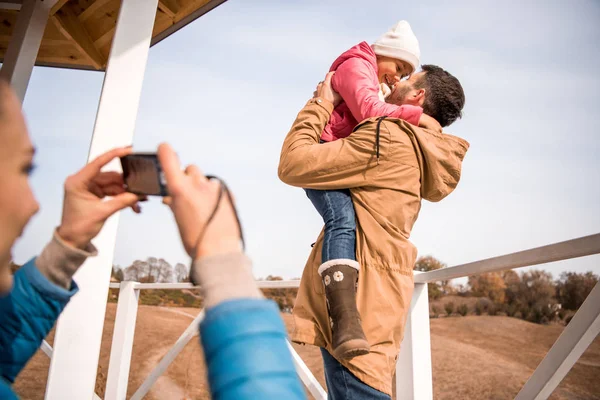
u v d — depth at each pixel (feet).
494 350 60.49
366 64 5.85
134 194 1.94
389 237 4.73
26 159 1.21
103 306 5.74
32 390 31.14
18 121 1.20
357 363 4.32
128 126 6.57
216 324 1.16
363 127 5.08
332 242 4.77
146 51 6.87
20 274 1.91
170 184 1.39
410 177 4.97
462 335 67.51
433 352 61.11
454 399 46.98
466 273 5.85
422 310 6.72
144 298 65.72
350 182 4.94
